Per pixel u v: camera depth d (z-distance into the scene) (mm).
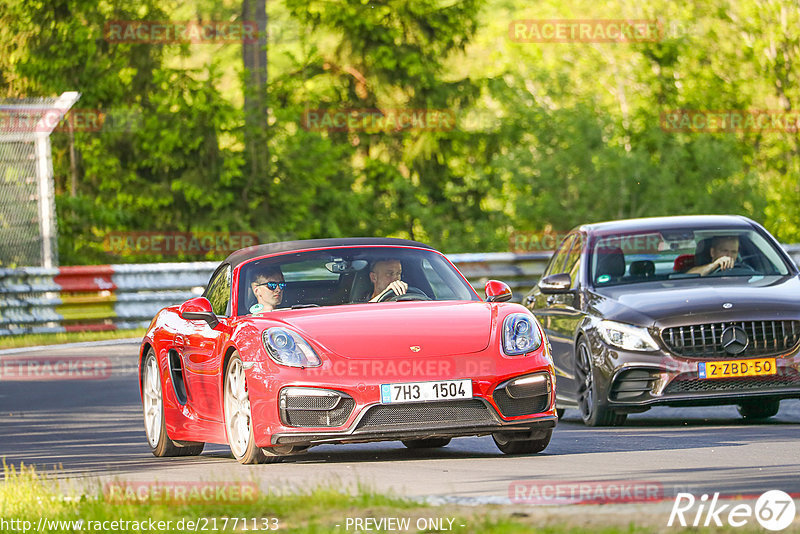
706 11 121250
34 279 68750
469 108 122375
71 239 105938
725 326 31828
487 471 23312
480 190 122188
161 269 73438
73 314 69500
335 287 28141
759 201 107938
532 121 113125
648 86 122500
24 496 20656
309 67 122062
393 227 121000
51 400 43719
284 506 18000
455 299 28078
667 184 106375
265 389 24828
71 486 21859
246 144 110875
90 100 109188
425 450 28453
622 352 32406
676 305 32438
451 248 115750
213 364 27094
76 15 108750
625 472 22578
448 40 123750
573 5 124688
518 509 17125
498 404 24750
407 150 123438
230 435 26469
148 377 31141
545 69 115625
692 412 37781
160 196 108750
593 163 108125
